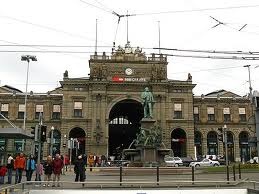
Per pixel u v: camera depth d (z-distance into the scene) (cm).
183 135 7919
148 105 3769
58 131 8025
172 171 3397
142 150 3575
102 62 7556
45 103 8162
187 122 7588
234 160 8150
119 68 7575
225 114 8388
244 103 8438
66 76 7556
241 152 8262
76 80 7519
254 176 3158
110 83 7469
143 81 7525
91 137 7300
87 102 7494
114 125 8844
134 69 7600
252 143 1633
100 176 3222
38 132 2302
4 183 2656
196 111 8350
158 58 7662
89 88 7519
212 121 8306
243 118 8375
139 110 8550
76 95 7506
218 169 3694
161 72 7606
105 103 7431
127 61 7594
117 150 8750
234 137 8275
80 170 2527
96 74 7494
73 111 7456
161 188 2008
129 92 7512
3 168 2611
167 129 7494
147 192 1834
